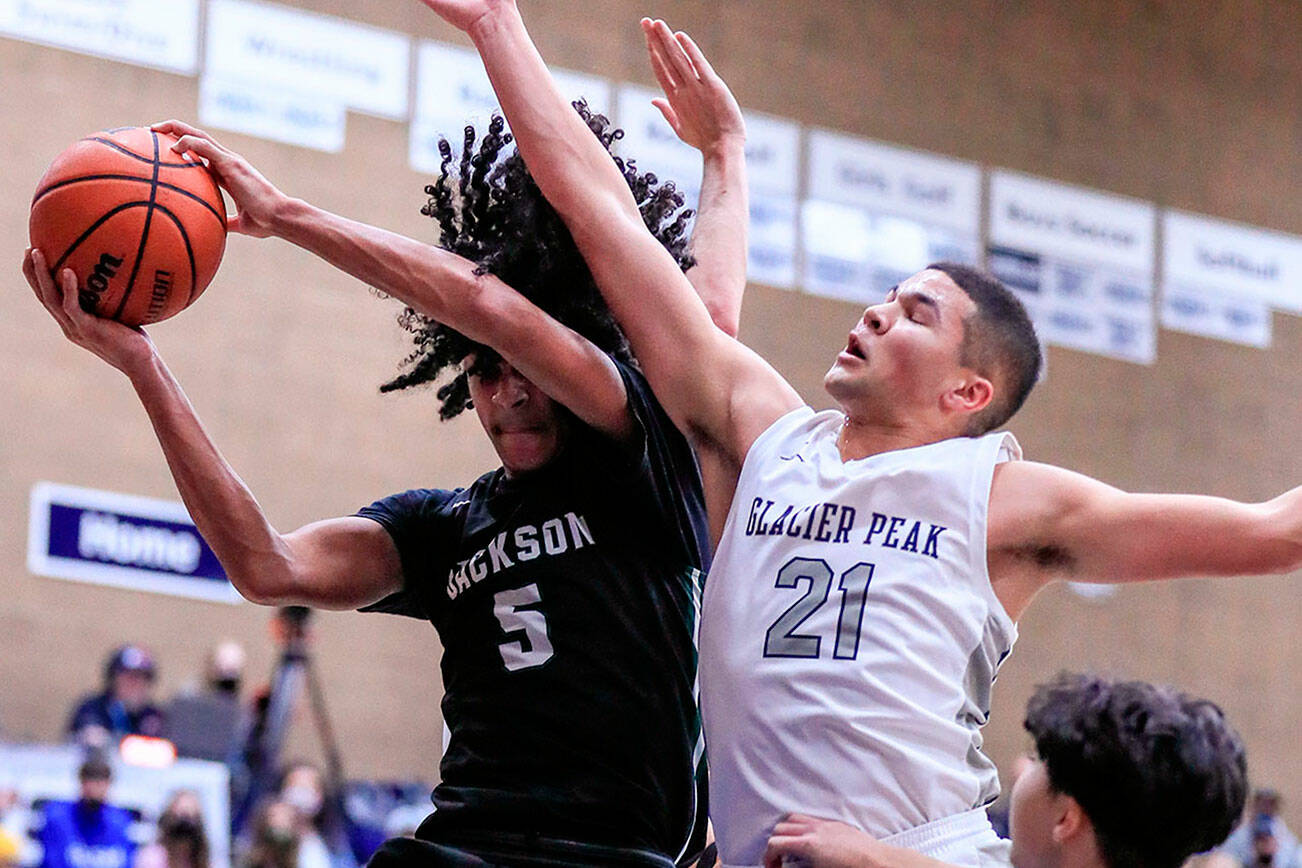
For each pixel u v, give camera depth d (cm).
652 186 448
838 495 365
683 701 398
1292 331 2164
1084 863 371
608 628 392
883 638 350
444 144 434
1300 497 341
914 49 2036
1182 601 2020
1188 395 2083
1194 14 2192
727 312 446
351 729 1686
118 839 1192
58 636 1595
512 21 407
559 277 417
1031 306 2023
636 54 1892
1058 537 355
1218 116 2178
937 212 2005
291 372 1722
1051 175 2073
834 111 1981
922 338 382
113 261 377
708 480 400
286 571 412
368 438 1741
